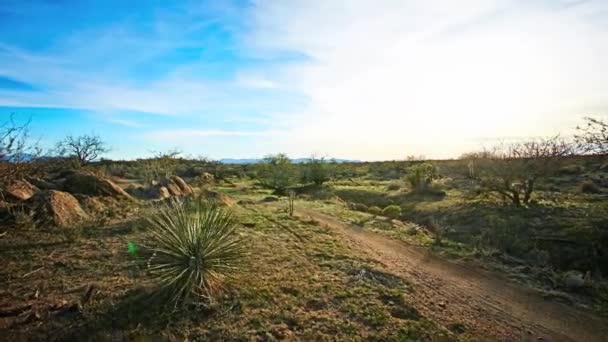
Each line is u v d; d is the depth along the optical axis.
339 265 8.40
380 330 5.36
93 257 7.91
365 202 23.16
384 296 6.70
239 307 5.75
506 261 9.98
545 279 8.53
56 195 11.41
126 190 18.91
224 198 17.80
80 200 13.09
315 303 6.17
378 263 8.88
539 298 7.34
